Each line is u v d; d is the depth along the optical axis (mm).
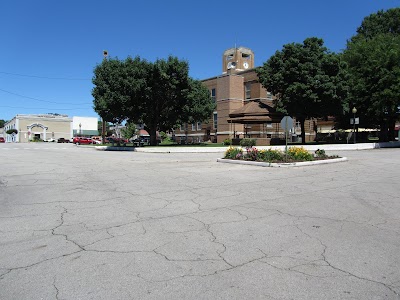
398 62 31469
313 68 29609
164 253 4562
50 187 9945
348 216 6566
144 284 3668
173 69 30344
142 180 11352
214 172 13578
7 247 4812
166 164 17141
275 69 32062
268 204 7648
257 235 5352
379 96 30719
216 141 49750
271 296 3406
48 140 83375
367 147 31797
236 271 3994
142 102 32031
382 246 4840
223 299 3350
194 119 34562
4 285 3648
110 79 31297
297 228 5742
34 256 4465
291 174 12906
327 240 5105
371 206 7438
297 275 3887
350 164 16672
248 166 15922
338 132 52594
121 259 4352
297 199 8211
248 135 43688
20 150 31766
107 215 6633
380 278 3809
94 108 33906
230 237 5250
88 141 56844
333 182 10898
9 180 11320
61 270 4023
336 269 4051
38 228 5746
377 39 35938
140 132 76375
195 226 5863
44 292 3498
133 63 31438
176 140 58344
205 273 3938
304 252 4602
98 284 3670
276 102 32688
